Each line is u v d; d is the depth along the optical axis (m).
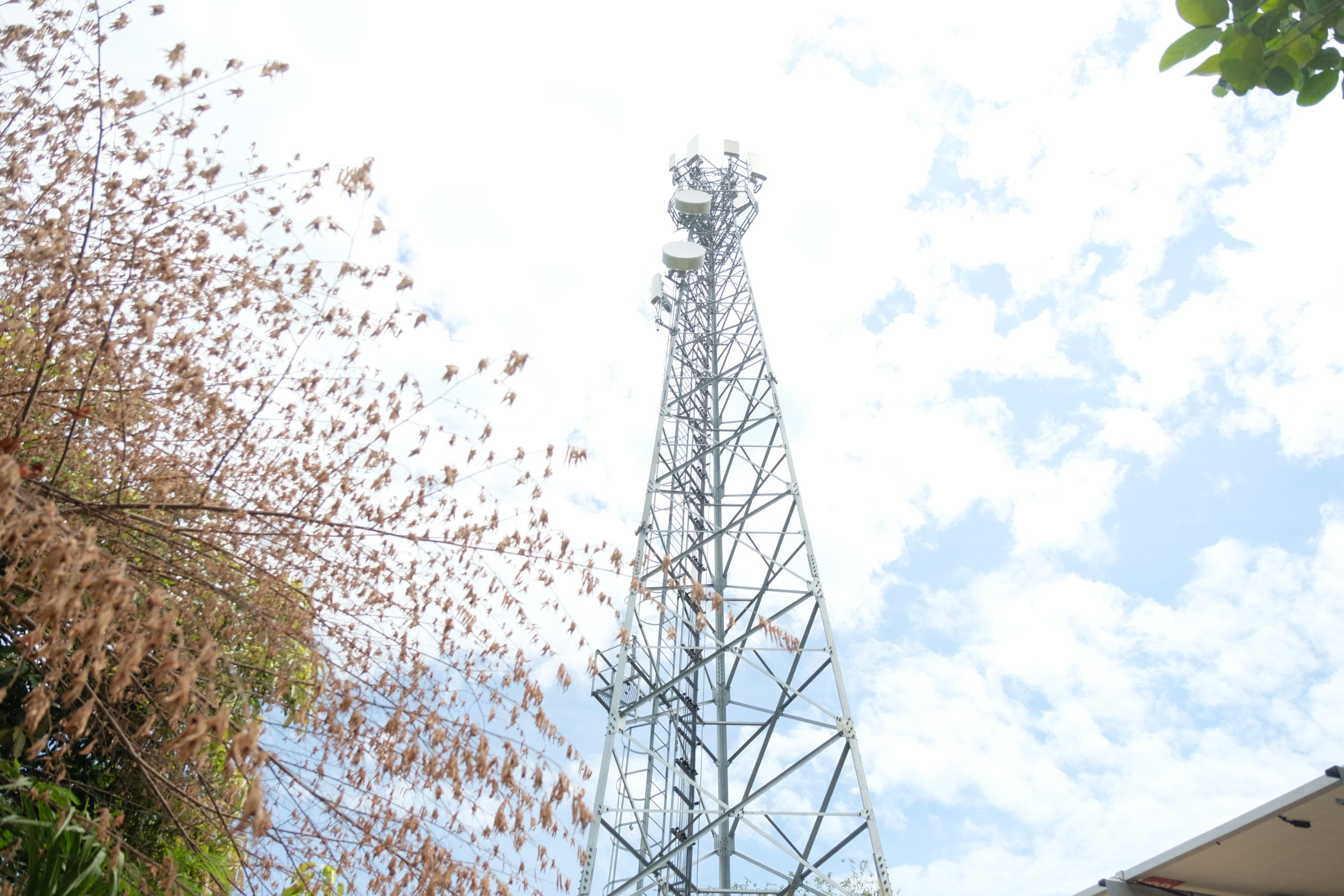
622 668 12.38
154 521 6.54
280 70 7.52
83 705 5.24
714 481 16.92
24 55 7.52
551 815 6.21
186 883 6.11
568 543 7.55
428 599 7.45
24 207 7.24
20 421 5.87
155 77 7.25
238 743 4.86
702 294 22.02
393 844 6.27
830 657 12.39
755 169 24.98
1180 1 4.17
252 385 7.84
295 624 6.45
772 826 11.61
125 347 6.93
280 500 7.68
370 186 7.51
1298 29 4.18
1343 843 13.53
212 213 7.79
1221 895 15.45
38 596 5.15
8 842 5.61
